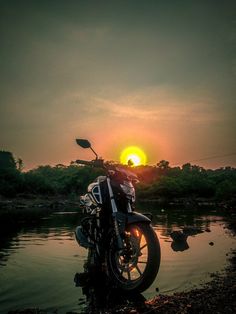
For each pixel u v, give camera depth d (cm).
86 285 493
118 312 381
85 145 555
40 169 17288
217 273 543
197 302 388
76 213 2650
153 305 398
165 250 764
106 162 564
